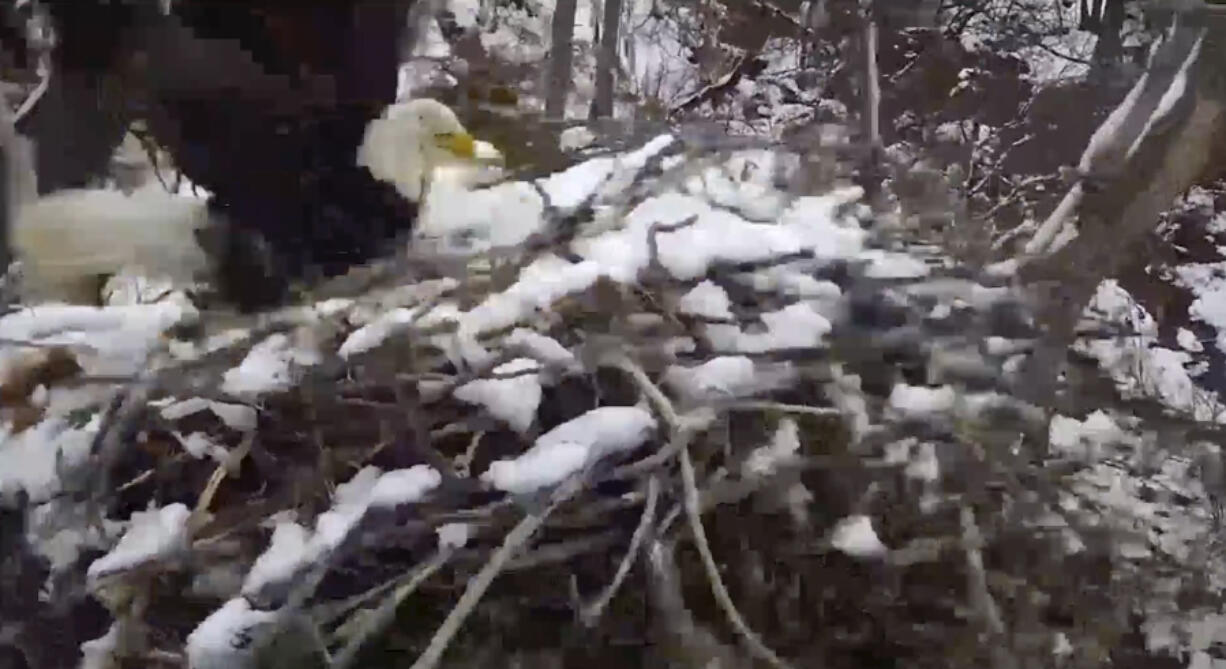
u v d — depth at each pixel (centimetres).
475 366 157
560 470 141
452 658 162
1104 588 194
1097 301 332
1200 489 228
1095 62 408
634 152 217
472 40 405
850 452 168
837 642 174
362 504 142
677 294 172
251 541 152
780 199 214
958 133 461
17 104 243
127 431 157
